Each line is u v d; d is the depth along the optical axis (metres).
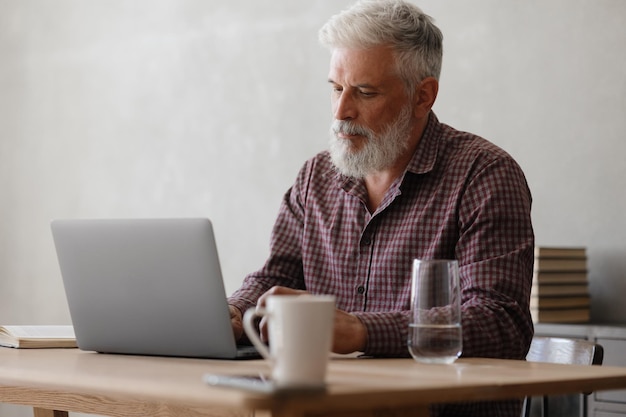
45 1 5.27
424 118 2.31
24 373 1.47
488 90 3.70
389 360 1.71
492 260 1.99
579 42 3.48
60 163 5.17
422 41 2.25
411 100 2.24
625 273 3.34
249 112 4.44
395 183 2.23
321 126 4.20
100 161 5.00
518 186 2.14
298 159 4.27
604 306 3.38
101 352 1.93
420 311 1.63
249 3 4.46
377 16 2.19
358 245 2.29
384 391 1.17
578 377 1.47
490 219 2.08
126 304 1.81
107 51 5.00
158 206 4.76
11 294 5.32
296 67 4.29
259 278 2.42
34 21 5.31
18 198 5.33
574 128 3.48
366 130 2.19
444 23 3.83
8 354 1.89
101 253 1.82
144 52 4.85
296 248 2.45
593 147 3.43
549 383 1.41
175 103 4.72
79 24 5.12
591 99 3.45
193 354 1.77
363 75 2.18
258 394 1.08
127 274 1.79
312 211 2.40
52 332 2.14
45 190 5.22
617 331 2.92
